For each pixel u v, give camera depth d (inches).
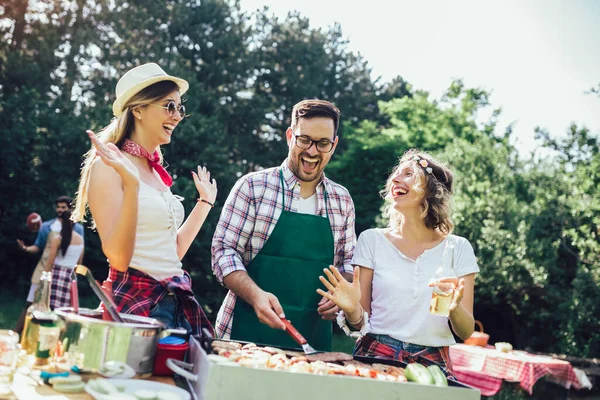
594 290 428.5
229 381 64.9
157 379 75.3
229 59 855.1
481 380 262.5
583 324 438.3
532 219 463.8
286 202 117.6
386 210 119.5
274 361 74.2
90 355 70.3
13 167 577.6
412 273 107.3
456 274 109.3
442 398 70.0
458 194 492.4
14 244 587.5
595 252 437.4
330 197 121.2
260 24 1001.5
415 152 118.3
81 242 273.0
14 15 699.4
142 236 89.6
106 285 87.1
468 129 862.5
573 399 308.5
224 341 85.4
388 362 88.3
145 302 88.1
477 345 297.9
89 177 87.1
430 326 104.1
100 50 725.9
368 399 68.1
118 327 71.3
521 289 473.4
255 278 114.3
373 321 107.2
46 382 68.6
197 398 68.4
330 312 110.1
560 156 536.1
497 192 485.4
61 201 267.1
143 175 94.3
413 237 111.5
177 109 95.9
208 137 657.0
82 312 80.3
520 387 260.2
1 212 588.1
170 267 92.5
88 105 685.3
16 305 532.1
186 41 845.2
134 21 750.5
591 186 463.5
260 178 117.9
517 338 490.0
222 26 865.5
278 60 991.0
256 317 111.5
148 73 94.2
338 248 123.0
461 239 112.4
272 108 884.0
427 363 94.7
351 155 722.8
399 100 917.2
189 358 78.8
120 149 94.3
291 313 113.2
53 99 661.3
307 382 66.6
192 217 110.5
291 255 114.6
